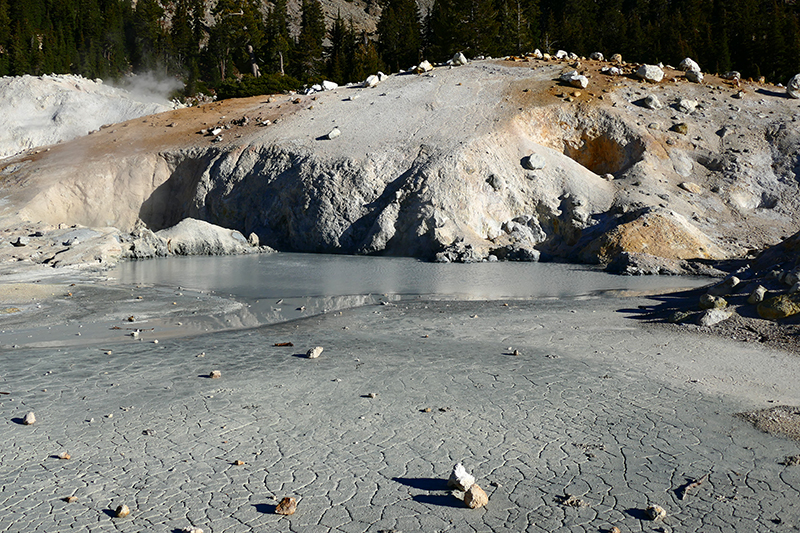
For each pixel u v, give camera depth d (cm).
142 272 2441
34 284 2038
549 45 8244
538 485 619
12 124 6222
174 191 4062
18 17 10156
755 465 658
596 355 1106
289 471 650
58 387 938
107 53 10506
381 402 860
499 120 3716
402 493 604
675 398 871
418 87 4278
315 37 9256
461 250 2931
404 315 1527
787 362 1047
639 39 7681
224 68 9962
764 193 3462
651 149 3656
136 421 793
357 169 3481
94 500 590
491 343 1209
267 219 3612
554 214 3288
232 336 1298
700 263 2434
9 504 583
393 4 12762
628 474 641
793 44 6975
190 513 566
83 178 3978
